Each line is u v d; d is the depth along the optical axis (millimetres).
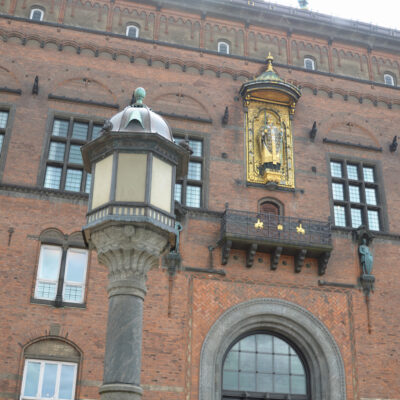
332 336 22109
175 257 21656
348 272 23359
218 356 21094
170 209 11555
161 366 20219
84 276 21078
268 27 27641
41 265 20859
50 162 22406
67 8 25438
